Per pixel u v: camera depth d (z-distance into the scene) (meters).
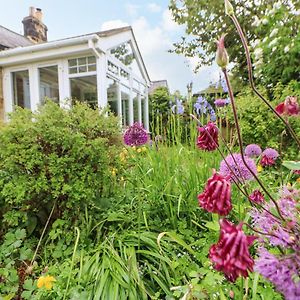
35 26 9.36
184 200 1.69
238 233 0.57
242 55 6.82
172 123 2.11
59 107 1.91
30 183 1.63
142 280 1.21
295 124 2.43
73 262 1.29
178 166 1.87
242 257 0.56
